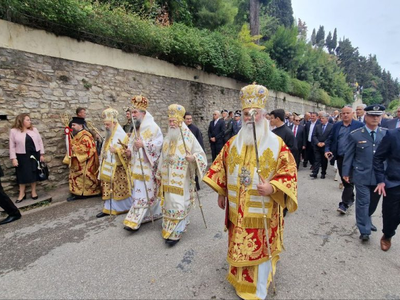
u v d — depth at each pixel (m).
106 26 6.45
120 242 3.59
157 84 8.12
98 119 6.54
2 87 4.95
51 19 5.28
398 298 2.42
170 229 3.46
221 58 10.05
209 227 4.02
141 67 7.58
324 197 5.52
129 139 4.25
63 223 4.33
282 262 3.02
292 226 4.04
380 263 3.00
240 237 2.28
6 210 4.39
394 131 2.96
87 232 3.96
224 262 3.03
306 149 8.44
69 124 5.84
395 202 3.04
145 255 3.23
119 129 4.62
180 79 8.99
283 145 2.32
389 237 3.22
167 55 8.37
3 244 3.64
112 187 4.55
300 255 3.17
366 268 2.89
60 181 5.96
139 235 3.79
